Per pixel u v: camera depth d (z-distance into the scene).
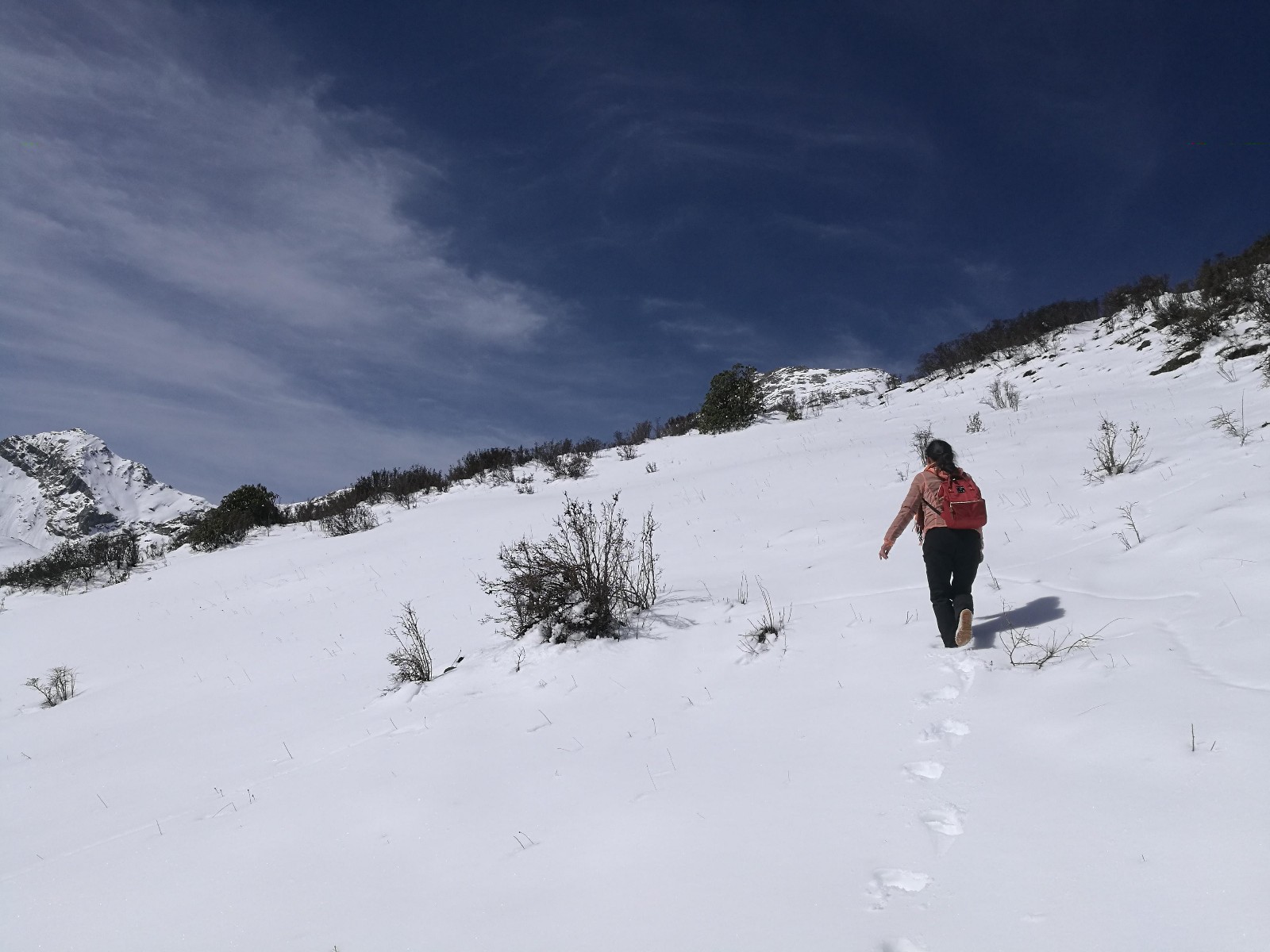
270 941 3.26
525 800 4.18
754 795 3.67
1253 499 5.98
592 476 19.84
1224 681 3.67
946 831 3.04
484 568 11.63
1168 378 14.01
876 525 8.80
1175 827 2.71
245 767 5.91
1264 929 2.16
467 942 2.92
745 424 22.41
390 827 4.18
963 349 23.48
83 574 18.45
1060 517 7.45
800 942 2.52
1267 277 14.50
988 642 4.91
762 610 6.61
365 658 8.61
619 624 6.87
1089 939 2.28
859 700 4.51
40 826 5.68
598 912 2.94
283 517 21.91
